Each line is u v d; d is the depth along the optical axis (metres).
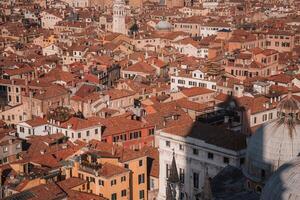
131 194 134.50
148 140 170.00
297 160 78.75
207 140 124.44
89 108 196.38
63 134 157.38
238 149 119.38
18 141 147.00
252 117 166.88
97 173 125.94
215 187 96.75
